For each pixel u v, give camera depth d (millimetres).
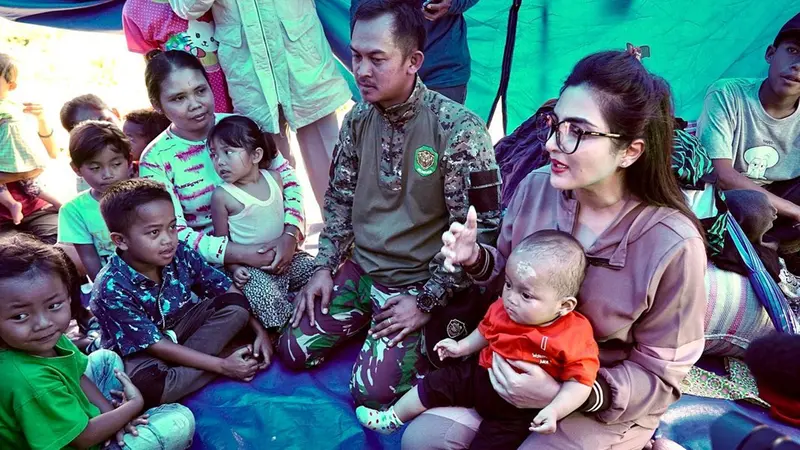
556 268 1897
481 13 4129
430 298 2520
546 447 2025
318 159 4035
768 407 2506
